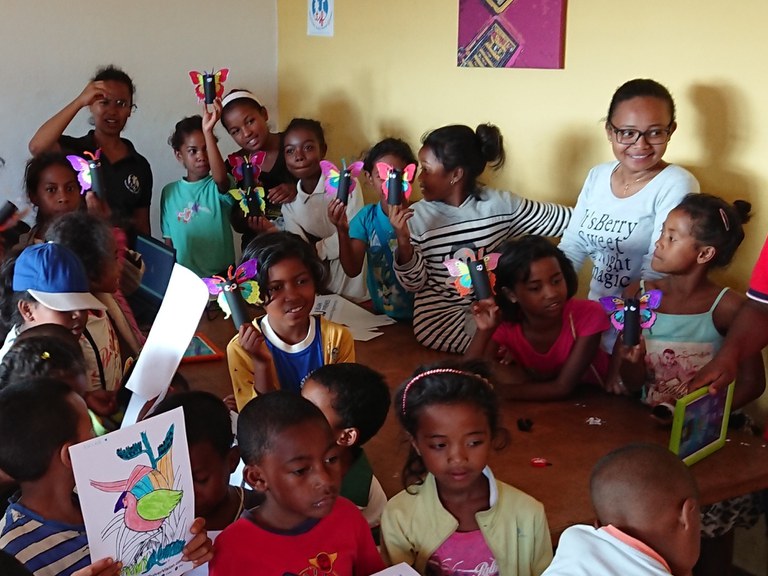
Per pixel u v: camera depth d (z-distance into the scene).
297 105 4.14
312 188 3.25
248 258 1.90
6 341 1.77
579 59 2.60
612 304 1.90
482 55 2.94
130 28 3.89
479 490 1.41
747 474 1.75
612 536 1.21
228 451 1.42
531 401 2.09
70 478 1.22
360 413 1.56
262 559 1.21
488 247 2.60
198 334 2.62
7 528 1.21
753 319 1.90
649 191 2.21
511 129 2.89
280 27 4.17
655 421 1.97
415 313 2.60
